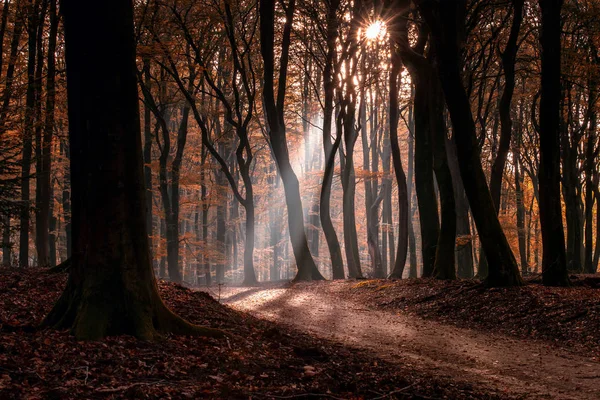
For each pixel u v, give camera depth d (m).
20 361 6.68
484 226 17.08
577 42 29.78
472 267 34.31
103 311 8.57
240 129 29.77
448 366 10.02
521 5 21.95
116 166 8.88
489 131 39.69
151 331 8.72
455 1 16.28
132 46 9.07
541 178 17.69
